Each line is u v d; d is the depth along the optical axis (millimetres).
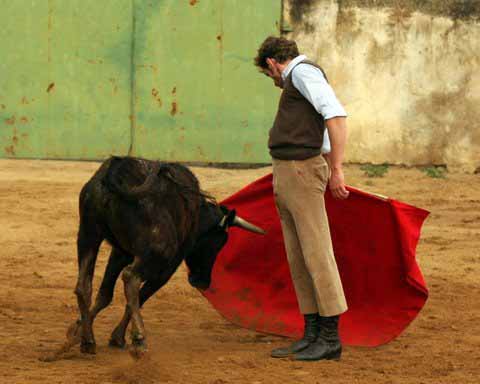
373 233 8062
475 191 19078
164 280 7754
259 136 21656
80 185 18609
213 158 21672
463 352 7926
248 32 21375
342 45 21391
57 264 12062
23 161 21375
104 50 21375
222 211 8250
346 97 21484
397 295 8156
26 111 21422
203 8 21328
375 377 6934
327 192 8047
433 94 21484
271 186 8531
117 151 21625
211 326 8914
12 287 10602
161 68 21469
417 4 21359
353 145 21578
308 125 7285
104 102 21484
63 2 21203
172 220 7316
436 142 21562
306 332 7617
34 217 15336
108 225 7270
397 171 21219
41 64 21312
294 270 7590
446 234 14633
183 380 6680
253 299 8727
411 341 8383
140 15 21297
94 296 10234
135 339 6914
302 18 21375
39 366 7047
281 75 7422
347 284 8320
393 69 21422
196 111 21578
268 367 7164
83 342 7453
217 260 8867
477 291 10859
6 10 21156
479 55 21406
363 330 8180
